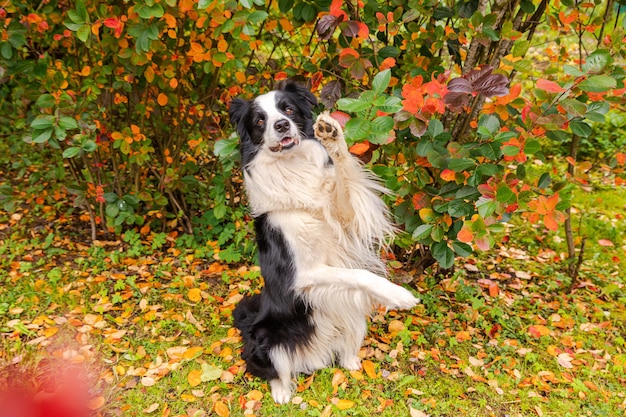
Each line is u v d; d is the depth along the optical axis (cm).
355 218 308
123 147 402
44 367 324
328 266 303
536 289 423
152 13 307
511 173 292
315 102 326
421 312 387
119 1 367
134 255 454
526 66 284
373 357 343
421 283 416
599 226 515
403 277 360
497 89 253
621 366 334
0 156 602
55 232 488
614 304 405
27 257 445
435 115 323
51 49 433
